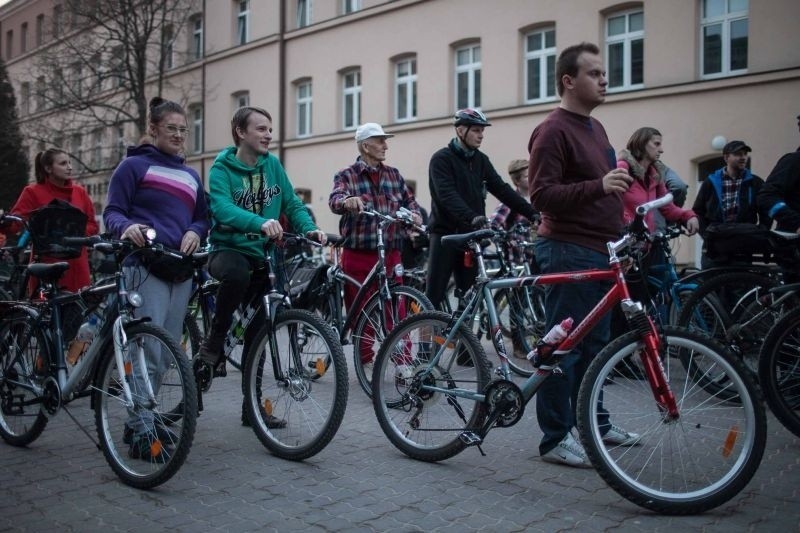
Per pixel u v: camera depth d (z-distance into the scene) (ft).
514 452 14.82
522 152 58.34
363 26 69.87
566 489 12.65
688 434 11.68
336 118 73.15
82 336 14.25
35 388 15.10
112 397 13.61
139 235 13.30
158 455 12.91
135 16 74.08
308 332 14.40
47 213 18.44
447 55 63.05
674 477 11.74
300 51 76.38
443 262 21.44
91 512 11.87
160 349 12.89
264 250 15.33
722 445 11.41
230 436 16.24
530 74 58.65
